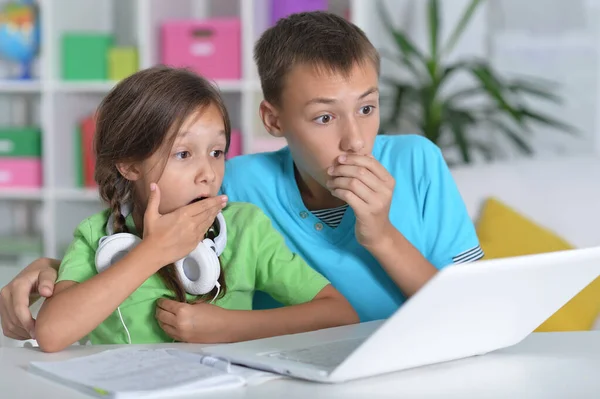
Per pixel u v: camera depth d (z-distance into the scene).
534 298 1.00
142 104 1.30
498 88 3.38
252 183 1.63
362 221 1.38
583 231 2.34
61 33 3.79
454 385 0.91
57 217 3.77
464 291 0.88
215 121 1.31
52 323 1.13
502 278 0.90
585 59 3.68
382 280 1.55
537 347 1.11
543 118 3.39
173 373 0.92
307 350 1.01
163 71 1.34
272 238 1.46
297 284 1.42
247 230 1.46
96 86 3.68
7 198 3.96
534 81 3.72
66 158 3.85
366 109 1.40
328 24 1.45
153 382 0.88
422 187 1.61
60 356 1.10
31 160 3.80
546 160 2.46
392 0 3.88
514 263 0.89
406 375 0.96
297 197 1.58
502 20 3.75
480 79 3.36
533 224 2.31
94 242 1.39
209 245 1.30
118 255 1.28
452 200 1.61
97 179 1.39
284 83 1.42
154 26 3.65
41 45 3.74
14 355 1.10
